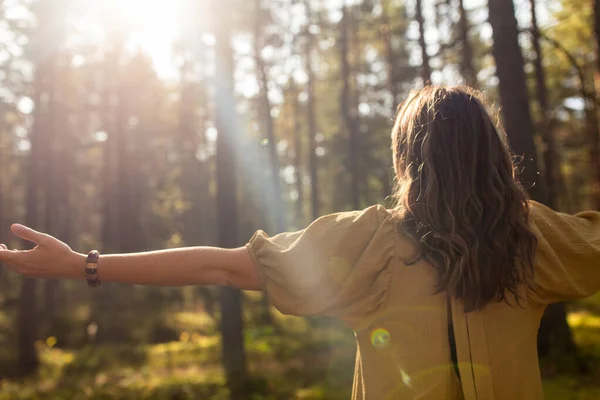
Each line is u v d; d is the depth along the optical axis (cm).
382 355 137
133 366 1430
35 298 1466
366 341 139
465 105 144
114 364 1470
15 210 3775
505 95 943
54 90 1608
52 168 1881
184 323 2033
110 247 2730
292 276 136
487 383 133
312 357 1321
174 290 2412
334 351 1372
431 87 151
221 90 1250
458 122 142
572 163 3127
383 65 2955
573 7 1518
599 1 1221
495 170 141
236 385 1066
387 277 139
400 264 139
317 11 2581
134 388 1105
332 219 143
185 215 3797
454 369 136
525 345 139
